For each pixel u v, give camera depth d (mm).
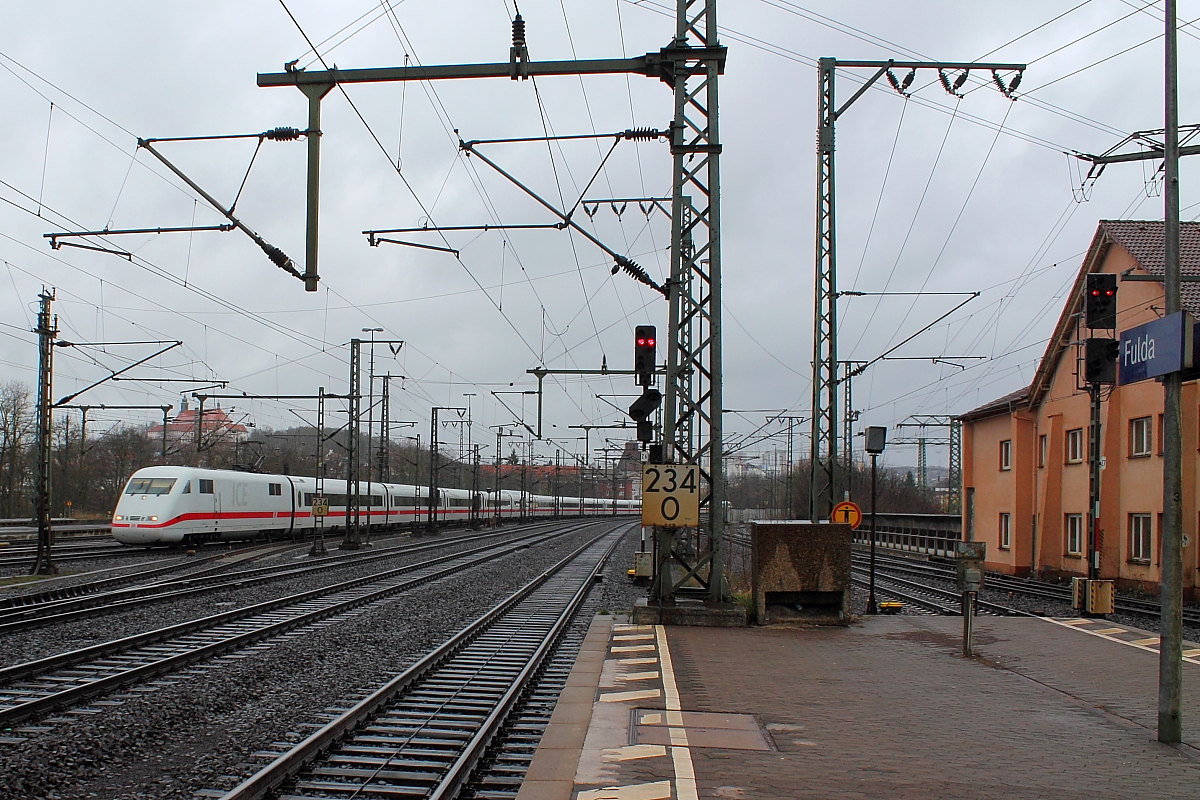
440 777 7469
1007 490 35500
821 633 14609
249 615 17594
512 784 7379
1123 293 27688
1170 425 8156
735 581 23875
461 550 42094
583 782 6477
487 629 16938
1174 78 8250
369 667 12555
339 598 21125
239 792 6617
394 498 58906
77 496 60562
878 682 10570
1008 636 14547
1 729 8656
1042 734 8273
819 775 6746
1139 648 13453
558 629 16516
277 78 11875
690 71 14766
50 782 7160
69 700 9742
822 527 15453
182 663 12141
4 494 59000
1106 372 13859
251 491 42594
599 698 9383
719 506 15688
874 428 18438
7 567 28359
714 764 6973
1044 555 32125
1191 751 7766
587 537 62281
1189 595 23969
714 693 9688
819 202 21938
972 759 7336
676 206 15195
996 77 18859
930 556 44531
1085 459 29891
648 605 15469
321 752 8031
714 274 15156
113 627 15711
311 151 11867
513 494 91125
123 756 7992
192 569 29516
